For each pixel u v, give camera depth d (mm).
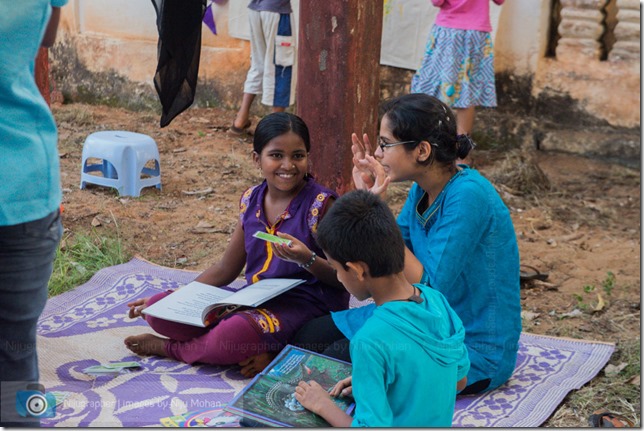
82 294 4312
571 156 7035
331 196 3539
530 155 6961
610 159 6914
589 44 6824
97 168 6184
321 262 3344
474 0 6266
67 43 8508
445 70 6371
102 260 4793
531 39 6965
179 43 3850
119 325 3949
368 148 3275
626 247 5535
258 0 6992
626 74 6746
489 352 3330
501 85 7156
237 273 3795
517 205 6199
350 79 4043
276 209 3582
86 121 7824
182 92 3957
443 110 3090
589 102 6906
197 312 3430
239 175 6594
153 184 6062
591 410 3373
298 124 3455
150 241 5215
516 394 3428
